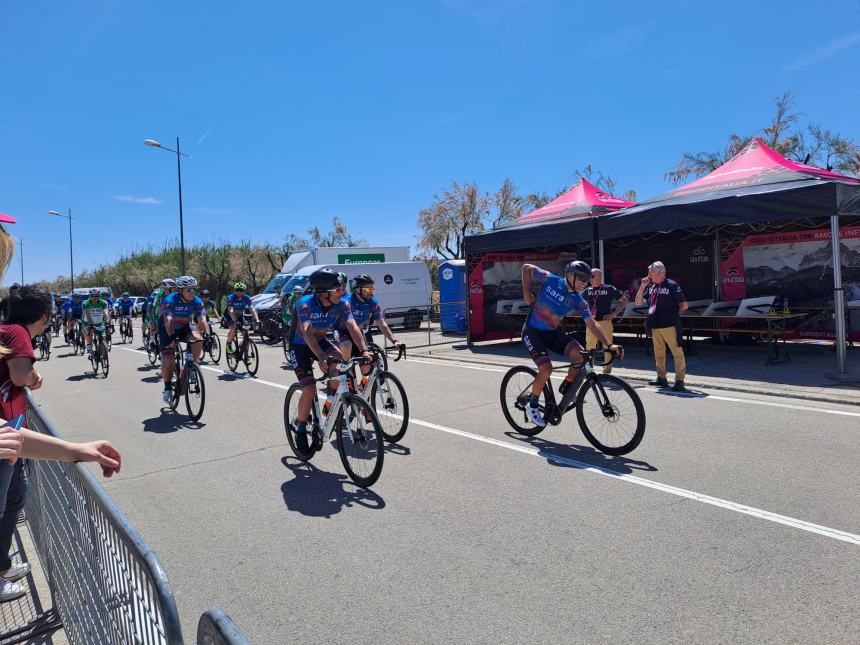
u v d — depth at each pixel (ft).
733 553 10.93
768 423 19.89
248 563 11.50
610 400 17.28
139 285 141.08
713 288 45.88
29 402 11.27
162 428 23.15
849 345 37.22
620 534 11.94
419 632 8.96
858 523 11.99
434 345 50.62
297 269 74.79
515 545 11.68
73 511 7.47
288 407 18.54
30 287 10.41
